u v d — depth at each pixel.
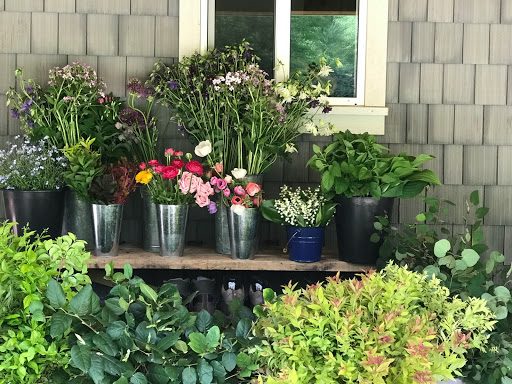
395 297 2.56
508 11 3.81
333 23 3.84
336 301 2.47
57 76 3.62
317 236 3.47
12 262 2.66
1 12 3.68
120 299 2.60
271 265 3.48
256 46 3.83
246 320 2.67
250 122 3.57
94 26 3.72
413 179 3.41
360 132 3.79
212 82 3.58
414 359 2.33
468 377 2.84
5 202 3.46
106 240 3.47
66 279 2.73
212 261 3.47
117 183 3.46
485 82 3.82
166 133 3.77
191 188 3.42
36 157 3.47
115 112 3.63
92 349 2.52
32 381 2.55
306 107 3.61
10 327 2.56
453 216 3.83
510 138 3.84
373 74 3.79
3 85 3.70
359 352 2.38
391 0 3.78
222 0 3.80
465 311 2.73
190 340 2.55
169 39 3.74
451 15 3.80
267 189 3.80
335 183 3.41
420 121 3.81
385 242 3.35
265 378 2.53
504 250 3.85
